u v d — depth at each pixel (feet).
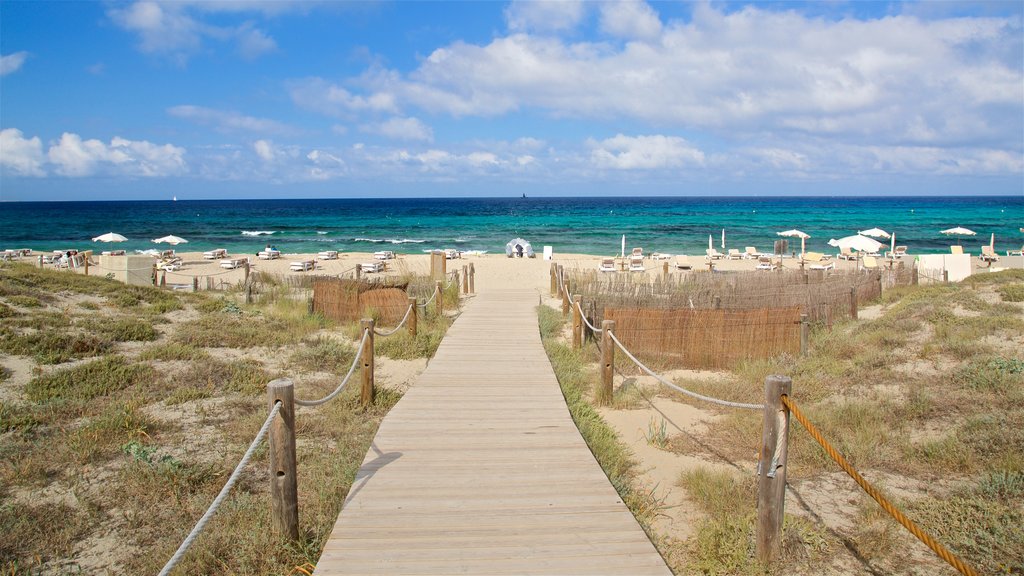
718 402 16.92
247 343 33.94
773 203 533.96
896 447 20.42
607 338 26.45
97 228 215.31
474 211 357.41
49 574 13.26
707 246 154.71
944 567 13.76
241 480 17.72
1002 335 31.96
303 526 14.90
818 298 42.65
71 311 36.47
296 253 138.41
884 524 15.55
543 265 102.63
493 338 38.60
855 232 191.21
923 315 37.96
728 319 34.09
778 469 13.34
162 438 20.43
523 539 13.82
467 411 23.45
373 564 12.70
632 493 17.30
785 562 13.78
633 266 99.14
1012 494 16.25
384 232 200.54
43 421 21.18
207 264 102.73
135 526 15.19
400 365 33.04
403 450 19.27
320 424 22.47
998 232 192.03
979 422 20.76
